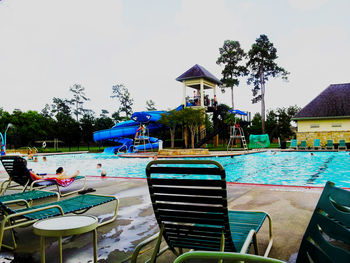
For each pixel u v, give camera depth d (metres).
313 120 27.48
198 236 2.28
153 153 25.48
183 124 30.03
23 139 49.66
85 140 59.44
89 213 4.65
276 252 2.94
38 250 3.21
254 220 2.88
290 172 12.75
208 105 33.38
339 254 1.23
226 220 2.05
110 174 13.69
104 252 3.12
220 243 2.10
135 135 31.14
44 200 5.79
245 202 5.10
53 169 16.50
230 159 18.59
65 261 2.89
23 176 6.01
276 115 51.41
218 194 2.00
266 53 42.91
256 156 20.69
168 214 2.28
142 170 15.40
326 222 1.47
